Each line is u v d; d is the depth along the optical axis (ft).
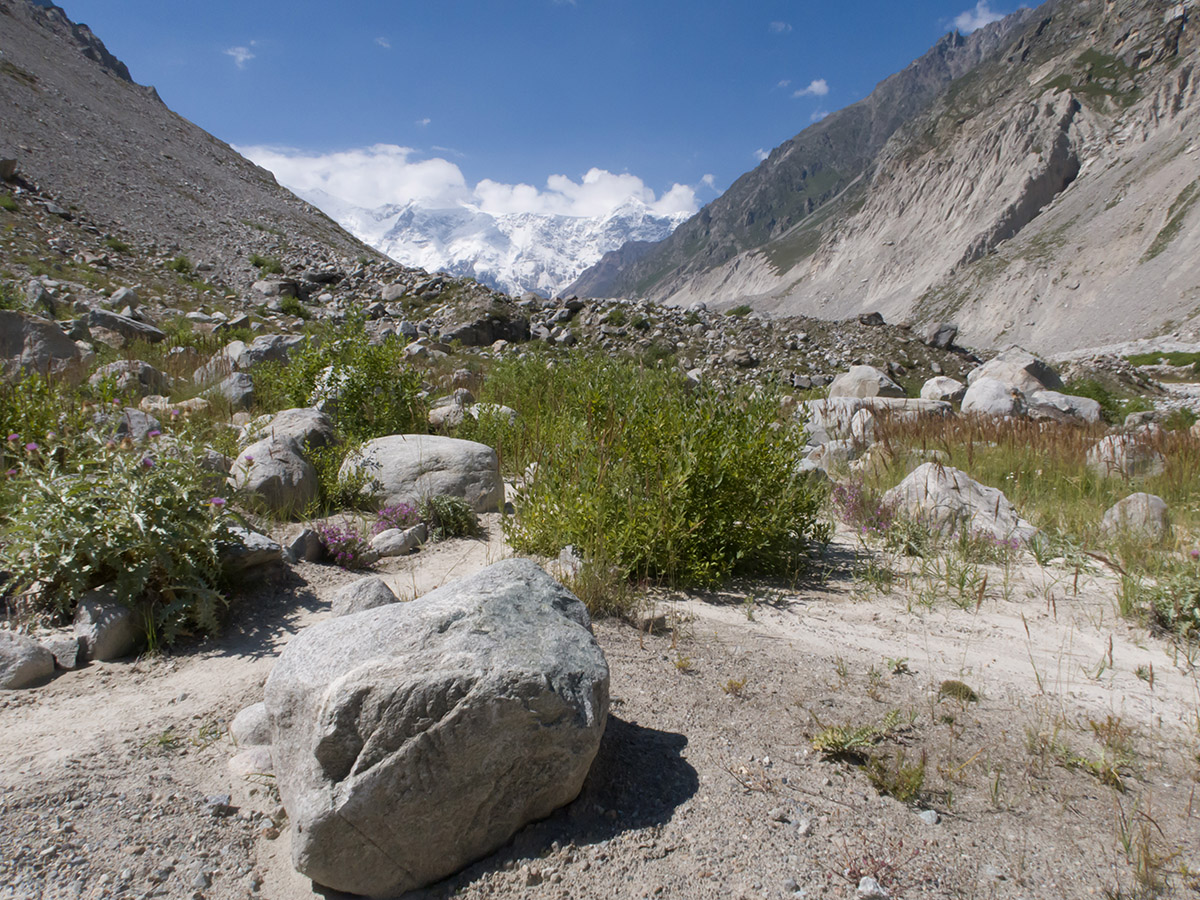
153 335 45.29
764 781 8.93
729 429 17.16
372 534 17.88
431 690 7.23
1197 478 26.32
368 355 27.25
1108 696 11.50
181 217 100.63
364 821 7.01
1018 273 467.93
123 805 8.05
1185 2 628.69
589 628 9.45
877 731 9.96
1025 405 48.93
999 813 8.52
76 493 12.38
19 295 43.27
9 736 9.19
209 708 10.08
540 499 17.29
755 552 16.96
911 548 19.22
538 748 7.68
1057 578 17.54
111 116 138.51
